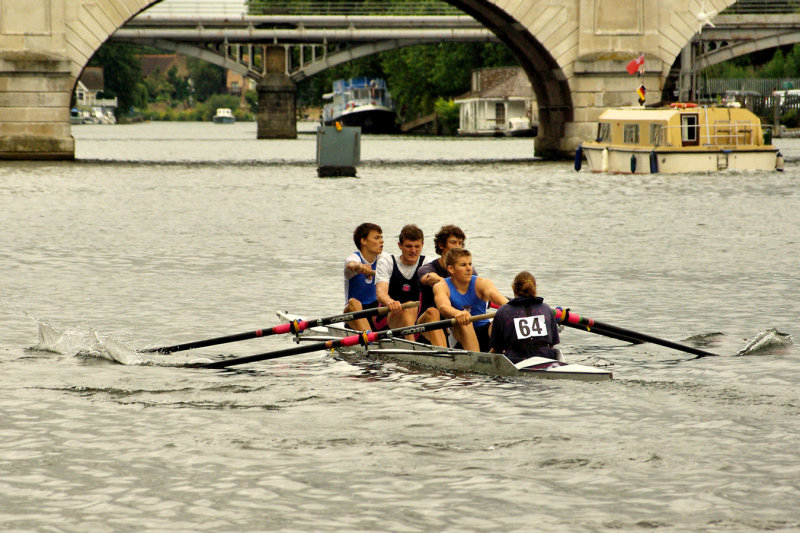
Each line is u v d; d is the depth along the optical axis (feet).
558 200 428.97
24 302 198.18
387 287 157.48
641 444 109.60
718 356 153.58
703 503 92.89
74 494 95.40
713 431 114.11
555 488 96.73
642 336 151.84
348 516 90.22
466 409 123.75
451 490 96.27
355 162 577.02
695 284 219.82
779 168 595.88
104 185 503.61
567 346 162.09
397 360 150.30
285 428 116.16
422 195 454.40
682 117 584.40
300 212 379.35
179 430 115.34
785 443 109.60
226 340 154.10
